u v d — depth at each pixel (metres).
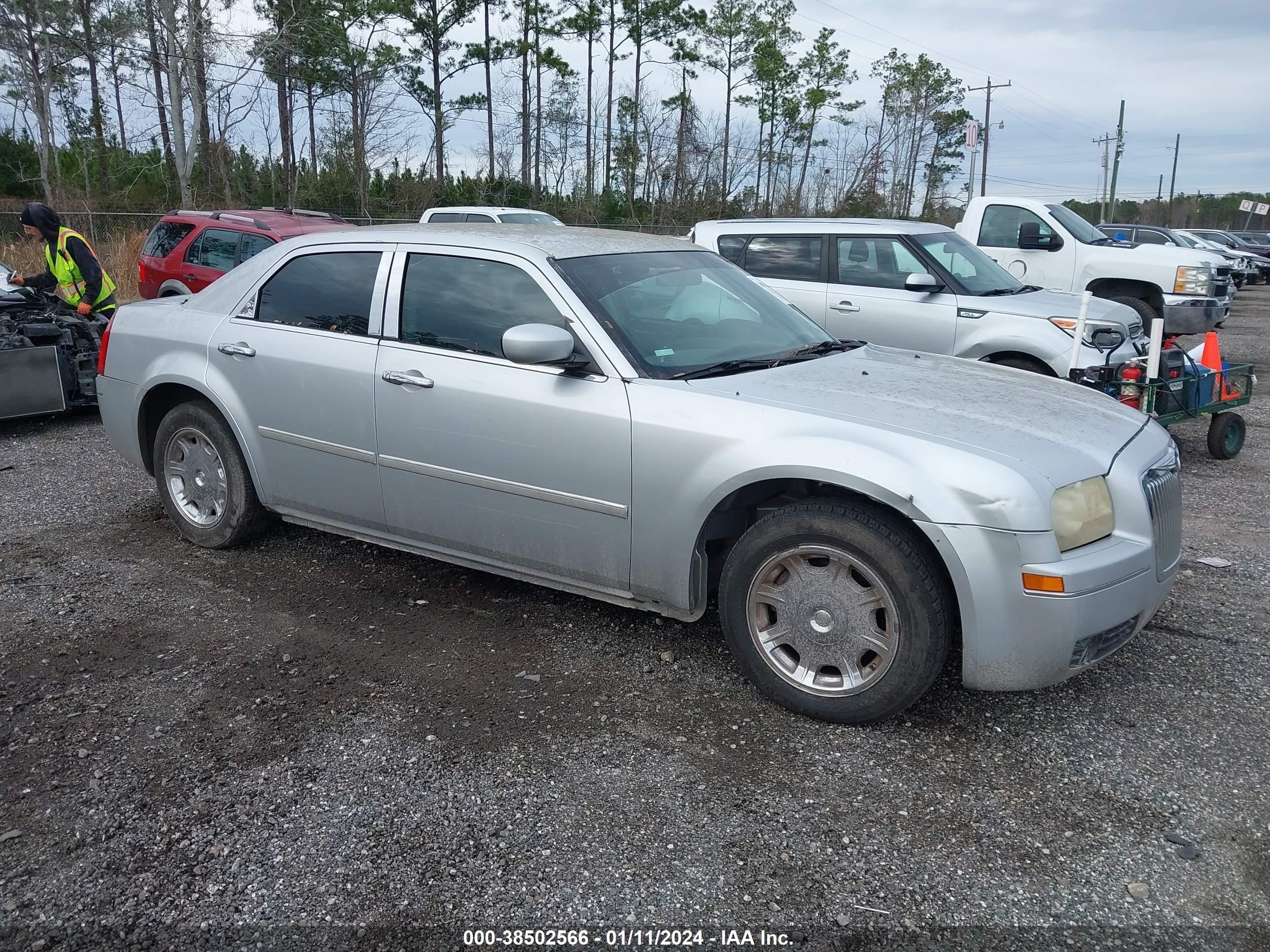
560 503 3.79
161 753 3.22
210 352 4.79
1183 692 3.69
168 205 30.14
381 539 4.50
